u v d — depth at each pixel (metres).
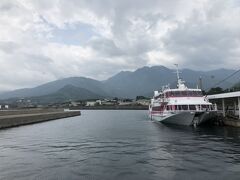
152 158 21.22
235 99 49.53
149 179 15.98
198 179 15.72
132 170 17.92
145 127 49.28
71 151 25.05
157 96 59.72
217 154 21.91
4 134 39.81
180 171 17.34
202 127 44.34
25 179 16.31
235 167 17.94
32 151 25.27
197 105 45.97
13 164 19.97
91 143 30.03
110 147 26.89
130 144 28.53
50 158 21.95
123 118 89.06
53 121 72.50
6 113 64.00
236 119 45.06
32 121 63.94
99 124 60.78
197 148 24.92
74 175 17.03
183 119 45.22
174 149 24.80
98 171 17.84
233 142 27.97
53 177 16.66
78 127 52.59
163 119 50.81
